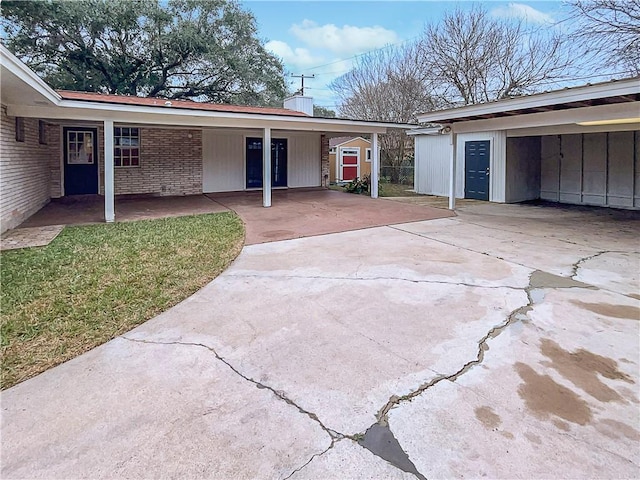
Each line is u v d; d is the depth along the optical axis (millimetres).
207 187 13250
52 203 10398
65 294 3979
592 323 3354
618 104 6562
